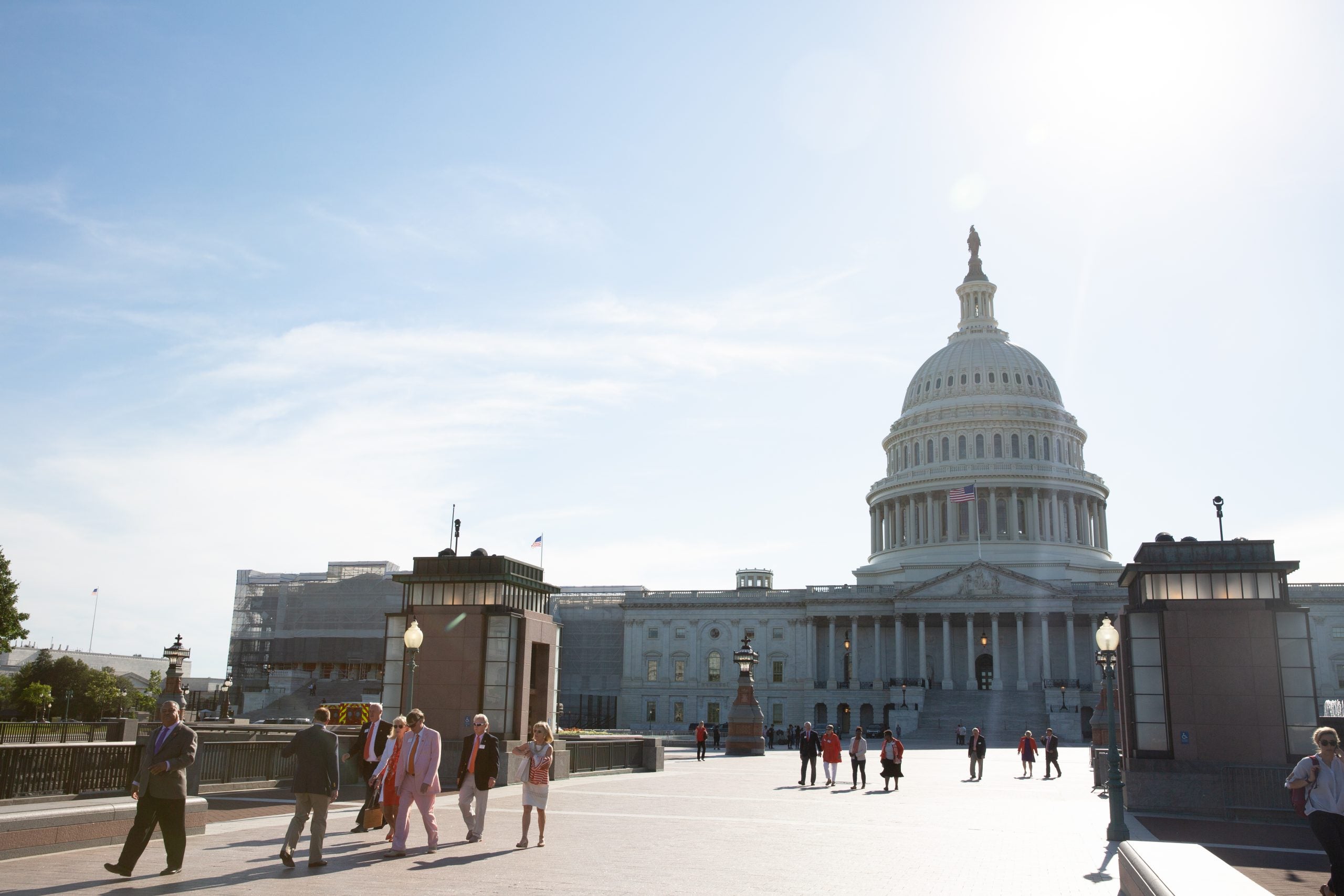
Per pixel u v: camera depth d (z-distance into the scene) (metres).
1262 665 34.03
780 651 143.62
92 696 137.88
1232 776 31.88
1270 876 21.58
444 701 36.34
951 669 134.38
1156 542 36.50
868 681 140.25
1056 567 146.38
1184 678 34.38
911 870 20.67
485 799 22.64
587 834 24.59
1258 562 34.81
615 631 154.12
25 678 137.75
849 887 18.48
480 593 37.28
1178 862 14.08
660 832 25.34
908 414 171.75
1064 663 136.00
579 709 146.50
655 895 17.02
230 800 29.69
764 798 36.75
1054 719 112.44
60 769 23.23
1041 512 156.75
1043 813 33.56
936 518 158.00
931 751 86.81
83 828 20.20
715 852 22.20
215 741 32.06
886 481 166.62
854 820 29.86
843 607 141.12
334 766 19.19
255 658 143.62
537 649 39.72
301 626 141.38
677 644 147.12
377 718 24.38
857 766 44.34
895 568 154.38
